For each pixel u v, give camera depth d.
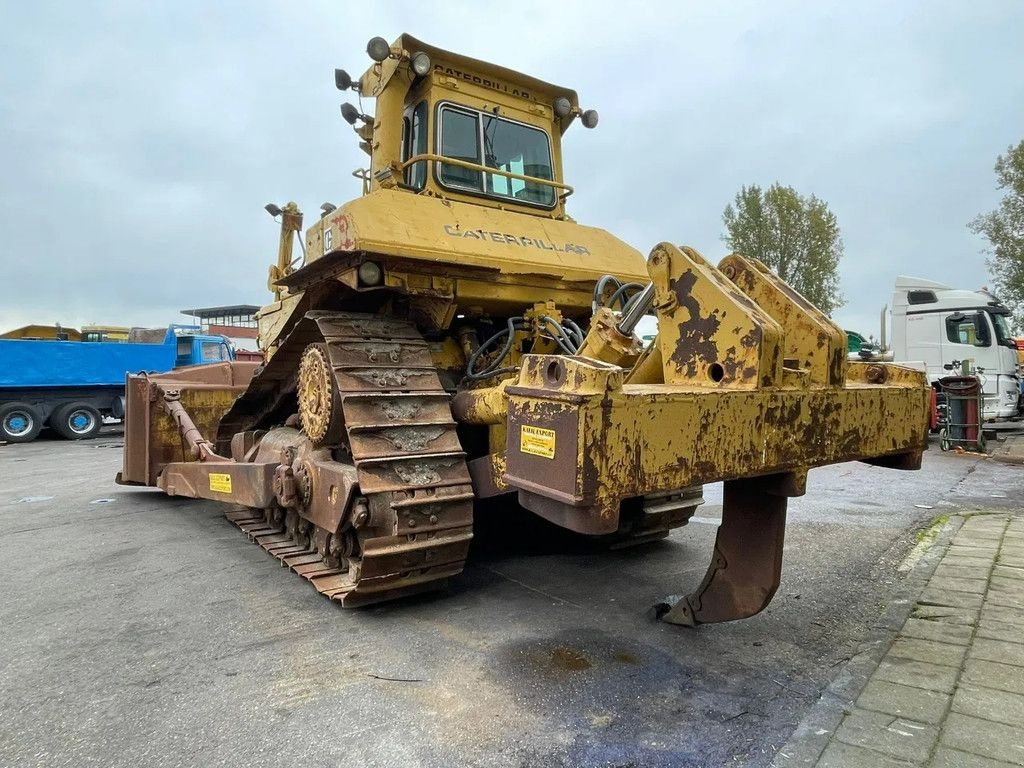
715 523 5.86
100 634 3.49
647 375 2.94
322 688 2.83
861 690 2.67
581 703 2.65
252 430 6.07
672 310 2.67
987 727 2.35
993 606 3.55
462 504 3.52
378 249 3.67
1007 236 26.17
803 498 7.02
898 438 3.00
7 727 2.57
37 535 5.79
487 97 5.11
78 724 2.58
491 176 5.07
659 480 2.20
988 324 13.73
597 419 2.08
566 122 5.61
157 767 2.28
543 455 2.23
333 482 3.70
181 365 17.52
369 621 3.56
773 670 2.92
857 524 5.71
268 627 3.53
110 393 16.58
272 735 2.47
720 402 2.31
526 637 3.32
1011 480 8.15
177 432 7.00
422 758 2.30
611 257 4.74
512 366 4.26
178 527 6.05
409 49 4.73
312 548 4.38
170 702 2.74
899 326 15.02
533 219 4.67
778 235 33.25
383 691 2.79
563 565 4.56
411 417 3.62
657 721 2.51
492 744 2.38
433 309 4.16
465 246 4.03
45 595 4.16
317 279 4.19
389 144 4.81
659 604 3.55
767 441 2.45
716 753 2.29
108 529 6.00
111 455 12.55
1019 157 25.53
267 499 4.55
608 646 3.20
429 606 3.78
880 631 3.29
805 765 2.18
